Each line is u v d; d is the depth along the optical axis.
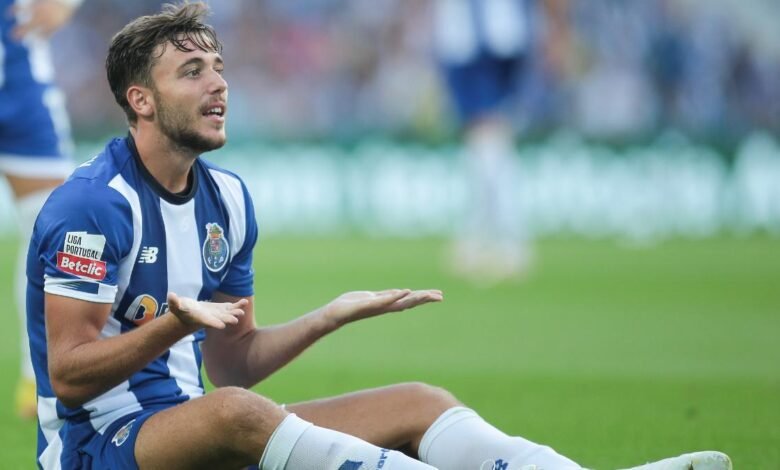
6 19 24.48
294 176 70.19
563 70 75.44
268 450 13.08
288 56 80.12
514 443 14.05
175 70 14.16
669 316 39.75
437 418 14.50
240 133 75.81
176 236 14.59
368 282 47.94
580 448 20.80
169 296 12.77
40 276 14.23
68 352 13.50
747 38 77.31
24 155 24.69
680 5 77.38
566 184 68.88
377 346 34.16
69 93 77.56
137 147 14.55
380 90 79.25
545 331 36.81
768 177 68.69
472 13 49.59
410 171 69.75
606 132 70.94
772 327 37.34
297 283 47.59
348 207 70.62
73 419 14.39
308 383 27.97
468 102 50.84
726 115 76.56
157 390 14.61
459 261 52.62
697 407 24.83
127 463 13.59
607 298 44.47
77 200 13.88
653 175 68.56
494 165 51.16
